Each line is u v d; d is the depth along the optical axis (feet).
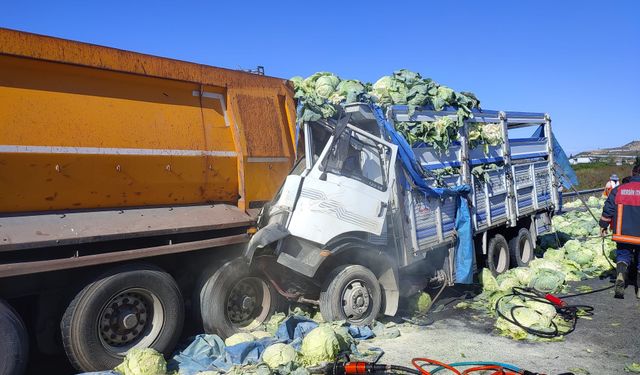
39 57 14.14
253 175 19.15
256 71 21.39
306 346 15.11
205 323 17.03
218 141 18.26
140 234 15.23
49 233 13.56
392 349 17.25
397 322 20.44
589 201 63.10
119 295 14.88
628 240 22.38
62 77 14.85
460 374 14.73
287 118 20.85
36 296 14.56
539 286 25.03
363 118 21.07
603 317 20.94
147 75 16.46
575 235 41.68
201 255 17.72
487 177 27.30
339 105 20.36
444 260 24.06
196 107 17.94
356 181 18.98
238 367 14.48
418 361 15.81
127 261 15.35
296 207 18.04
